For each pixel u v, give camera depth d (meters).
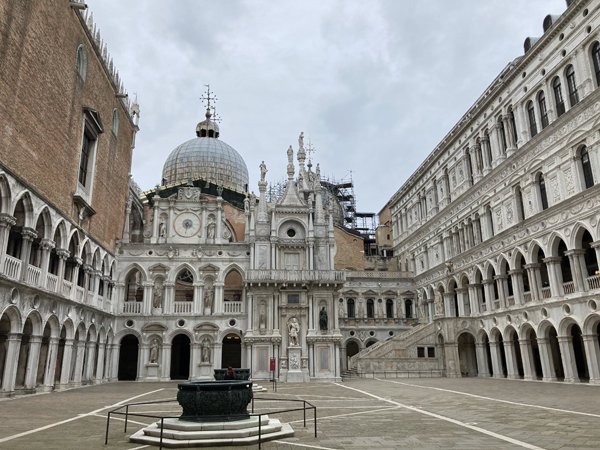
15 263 27.77
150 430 14.41
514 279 42.50
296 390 33.66
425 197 64.81
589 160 34.03
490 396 26.05
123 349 51.84
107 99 44.47
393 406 22.39
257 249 49.56
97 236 42.12
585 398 23.73
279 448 12.83
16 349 27.77
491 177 46.81
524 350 41.12
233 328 47.47
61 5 33.50
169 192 64.88
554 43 38.47
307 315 47.72
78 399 26.70
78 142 37.19
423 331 51.56
